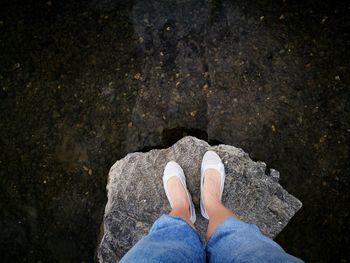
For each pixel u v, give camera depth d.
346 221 1.95
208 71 2.14
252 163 1.82
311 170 2.01
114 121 2.12
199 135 2.07
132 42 2.20
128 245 1.68
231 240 1.17
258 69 2.12
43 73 2.18
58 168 2.09
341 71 2.10
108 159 2.07
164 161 1.84
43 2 2.25
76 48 2.21
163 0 2.25
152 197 1.75
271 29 2.17
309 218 1.96
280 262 0.94
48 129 2.13
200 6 2.22
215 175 1.67
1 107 2.16
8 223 2.04
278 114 2.07
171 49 2.18
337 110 2.06
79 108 2.14
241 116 2.08
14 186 2.07
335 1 2.19
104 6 2.25
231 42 2.17
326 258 1.92
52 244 2.02
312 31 2.15
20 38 2.23
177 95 2.12
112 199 1.77
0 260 2.00
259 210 1.72
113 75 2.17
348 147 2.02
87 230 2.02
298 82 2.10
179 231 1.25
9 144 2.12
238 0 2.22
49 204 2.05
